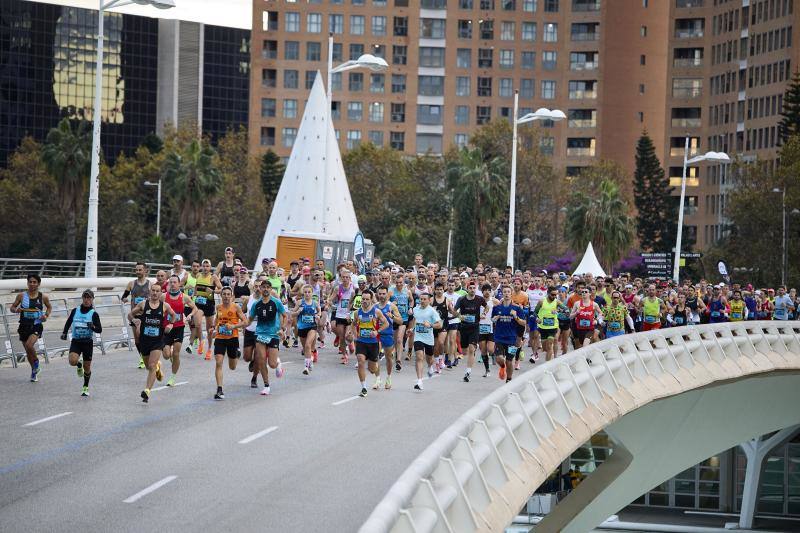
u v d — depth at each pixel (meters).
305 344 37.69
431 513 11.77
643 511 69.56
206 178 130.75
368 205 154.50
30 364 34.28
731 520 67.50
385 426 26.70
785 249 114.50
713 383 39.81
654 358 34.81
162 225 158.12
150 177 160.62
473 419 15.73
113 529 16.62
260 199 155.38
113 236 151.25
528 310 44.06
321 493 19.34
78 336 30.20
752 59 176.12
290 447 23.75
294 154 93.19
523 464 18.20
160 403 29.73
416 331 34.41
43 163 128.88
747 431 47.41
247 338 33.16
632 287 51.47
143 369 37.28
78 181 129.62
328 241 74.38
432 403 30.98
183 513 17.73
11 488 19.34
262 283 31.81
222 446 23.73
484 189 125.81
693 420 40.84
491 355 46.00
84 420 26.59
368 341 32.59
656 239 173.75
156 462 21.84
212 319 40.94
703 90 189.75
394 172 156.88
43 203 155.38
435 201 155.12
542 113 76.06
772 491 68.62
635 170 193.00
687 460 42.59
